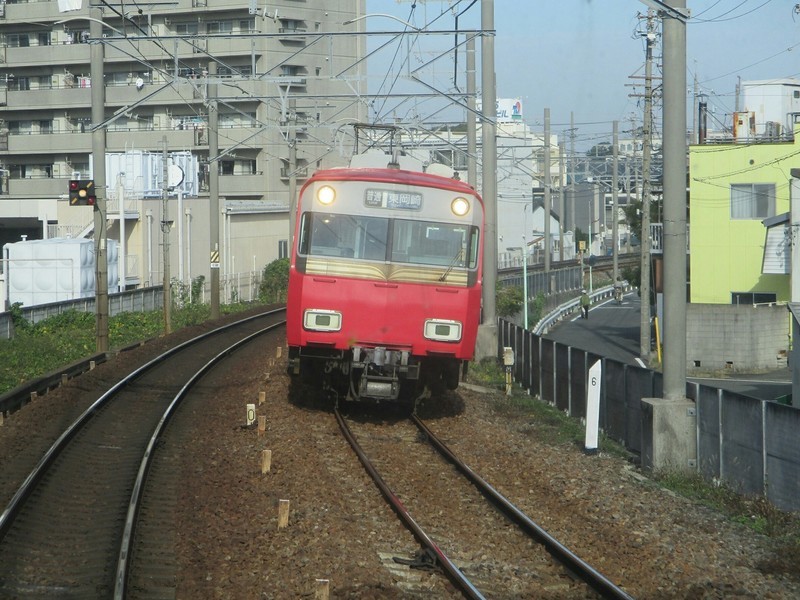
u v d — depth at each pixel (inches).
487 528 767.7
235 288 3887.8
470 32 1529.3
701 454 995.9
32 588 599.2
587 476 976.9
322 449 1044.5
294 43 4630.9
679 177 1012.5
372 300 1153.4
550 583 637.9
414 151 2842.0
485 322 1895.9
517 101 6053.2
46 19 4832.7
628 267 5625.0
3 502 800.9
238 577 618.2
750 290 2891.2
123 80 4867.1
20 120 5027.1
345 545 689.6
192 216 3614.7
